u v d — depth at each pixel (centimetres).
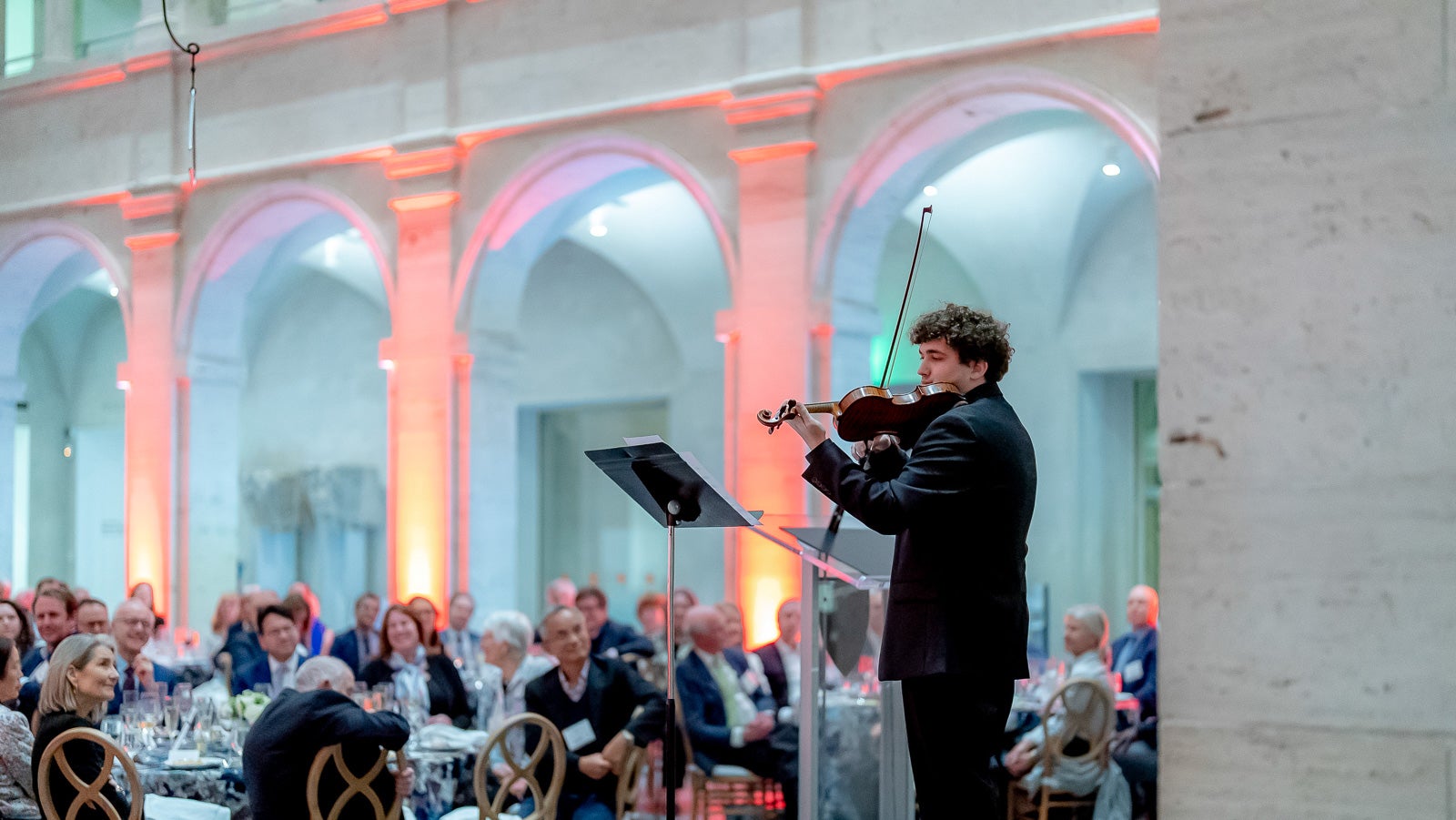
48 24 1605
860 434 399
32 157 1612
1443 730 296
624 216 1631
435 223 1323
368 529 1948
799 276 1126
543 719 678
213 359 1519
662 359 1806
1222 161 324
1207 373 322
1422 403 303
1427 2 306
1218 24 326
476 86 1309
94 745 607
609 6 1236
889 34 1095
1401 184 307
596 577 1894
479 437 1326
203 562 1516
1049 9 1024
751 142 1145
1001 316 1516
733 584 1168
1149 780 894
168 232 1497
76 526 2170
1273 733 310
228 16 1507
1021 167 1366
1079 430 1475
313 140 1406
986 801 377
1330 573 308
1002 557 377
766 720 844
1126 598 1509
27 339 2133
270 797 616
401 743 633
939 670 370
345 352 2008
